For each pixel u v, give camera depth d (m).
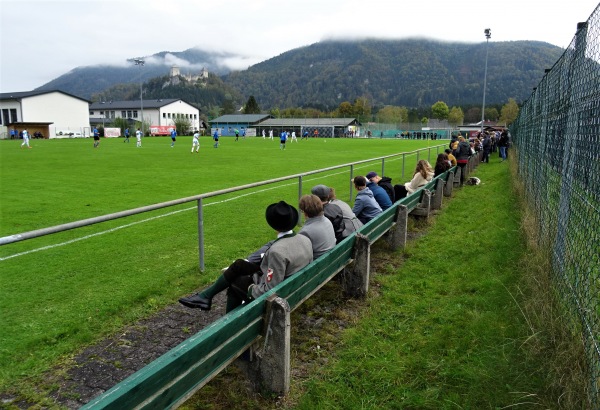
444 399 2.91
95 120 94.62
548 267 4.34
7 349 3.60
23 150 30.55
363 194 6.09
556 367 2.96
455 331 3.80
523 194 9.52
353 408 2.87
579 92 3.77
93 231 7.48
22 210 9.20
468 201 10.56
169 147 35.84
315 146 39.22
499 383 3.03
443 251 6.28
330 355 3.58
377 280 5.18
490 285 4.76
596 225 3.08
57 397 3.02
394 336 3.83
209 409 2.90
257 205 9.84
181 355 2.12
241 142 49.88
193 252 6.30
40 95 71.06
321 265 3.69
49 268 5.61
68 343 3.71
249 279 3.50
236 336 2.64
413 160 21.83
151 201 10.30
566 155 4.14
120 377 3.26
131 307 4.45
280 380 2.97
